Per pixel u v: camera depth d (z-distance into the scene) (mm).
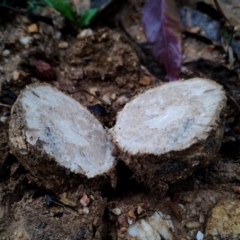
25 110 76
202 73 109
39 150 73
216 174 91
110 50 111
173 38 111
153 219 82
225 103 77
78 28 118
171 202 86
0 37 109
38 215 77
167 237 81
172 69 110
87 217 78
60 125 81
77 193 79
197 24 114
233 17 112
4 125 97
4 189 83
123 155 79
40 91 83
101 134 88
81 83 111
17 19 113
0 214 79
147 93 86
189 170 77
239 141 99
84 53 112
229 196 88
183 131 75
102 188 82
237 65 108
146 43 114
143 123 82
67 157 77
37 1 118
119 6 121
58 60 114
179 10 117
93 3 119
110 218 83
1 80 104
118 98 107
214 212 82
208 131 73
